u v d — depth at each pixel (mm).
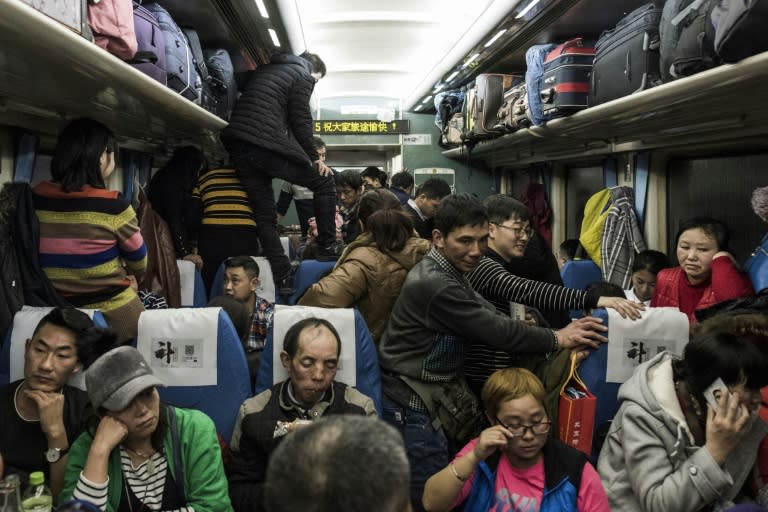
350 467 657
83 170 2404
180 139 4762
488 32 4668
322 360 1840
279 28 4453
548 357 2244
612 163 4910
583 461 1693
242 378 2080
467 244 2039
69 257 2395
